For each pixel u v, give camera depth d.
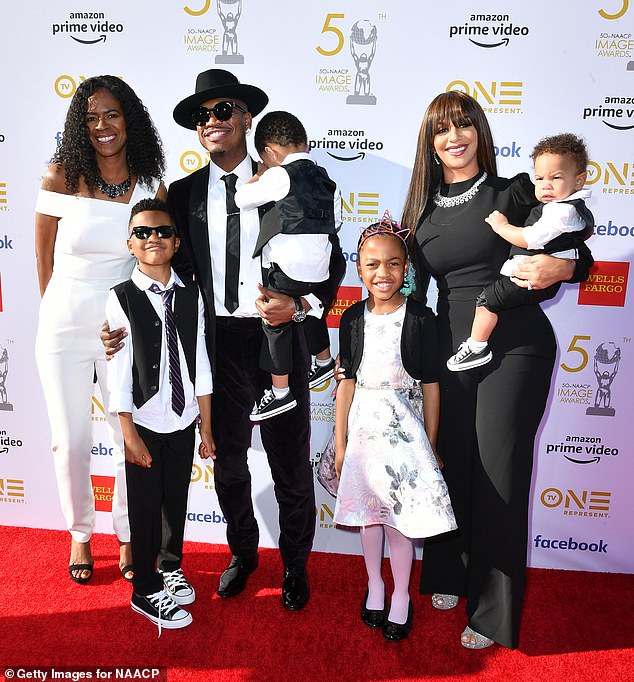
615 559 2.88
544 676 2.15
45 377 2.53
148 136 2.44
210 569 2.80
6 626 2.38
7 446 3.08
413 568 2.84
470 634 2.29
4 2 2.67
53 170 2.39
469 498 2.33
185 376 2.29
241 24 2.58
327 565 2.87
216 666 2.18
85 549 2.73
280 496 2.47
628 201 2.58
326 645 2.29
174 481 2.38
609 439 2.79
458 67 2.52
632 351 2.71
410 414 2.20
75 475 2.61
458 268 2.17
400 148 2.63
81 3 2.63
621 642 2.33
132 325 2.19
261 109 2.45
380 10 2.51
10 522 3.16
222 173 2.30
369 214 2.71
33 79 2.72
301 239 2.07
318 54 2.57
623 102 2.48
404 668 2.18
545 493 2.88
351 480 2.25
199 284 2.30
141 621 2.41
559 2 2.42
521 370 2.12
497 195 2.12
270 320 2.18
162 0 2.60
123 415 2.20
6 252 2.89
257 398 2.36
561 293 2.70
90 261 2.42
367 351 2.23
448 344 2.20
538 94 2.51
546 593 2.67
